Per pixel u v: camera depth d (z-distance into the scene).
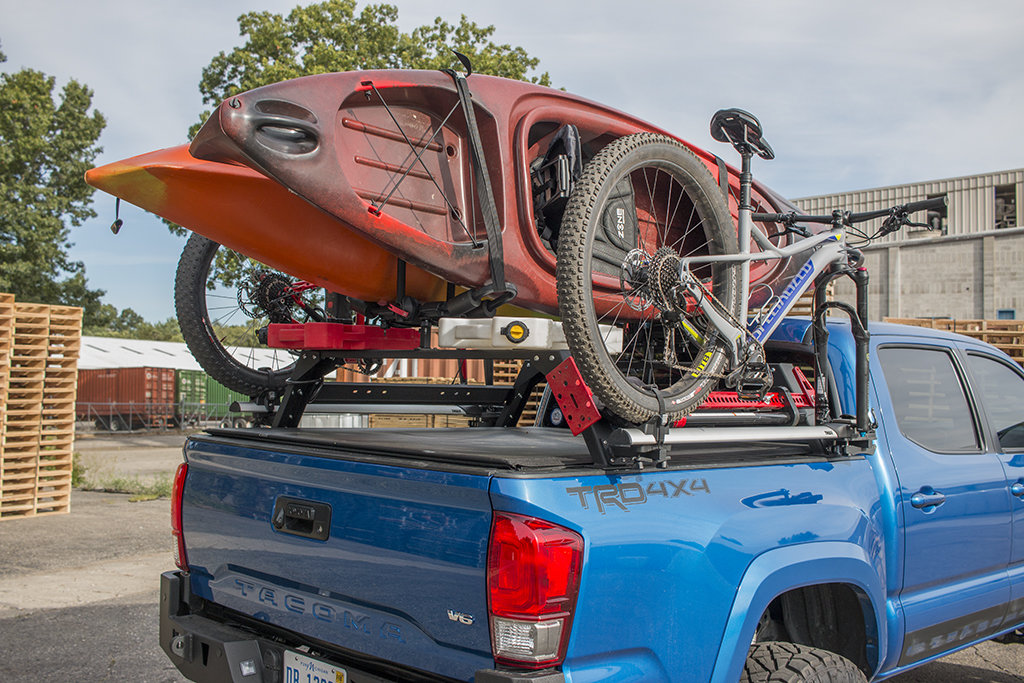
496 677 1.85
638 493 2.16
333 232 3.10
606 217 3.27
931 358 3.70
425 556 2.09
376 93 2.84
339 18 22.34
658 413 2.36
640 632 2.06
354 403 3.90
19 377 10.03
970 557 3.48
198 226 3.13
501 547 1.91
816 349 3.15
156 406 33.25
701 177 2.90
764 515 2.48
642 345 3.76
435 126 3.07
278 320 4.17
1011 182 25.98
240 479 2.77
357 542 2.28
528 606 1.87
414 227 2.97
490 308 3.20
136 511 10.45
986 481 3.58
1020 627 4.12
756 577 2.34
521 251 3.16
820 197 27.95
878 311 26.36
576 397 2.25
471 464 2.08
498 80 3.23
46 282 29.12
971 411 3.75
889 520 3.09
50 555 7.76
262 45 22.02
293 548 2.50
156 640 5.23
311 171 2.64
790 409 3.04
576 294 2.35
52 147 29.97
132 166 2.89
